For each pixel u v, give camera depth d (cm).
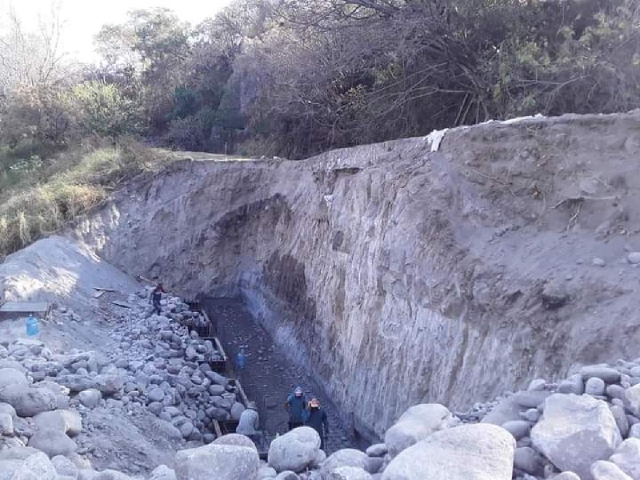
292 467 457
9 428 623
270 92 2436
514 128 923
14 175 2534
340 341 1265
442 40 1473
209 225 2172
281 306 1769
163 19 4597
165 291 1980
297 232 1809
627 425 425
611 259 725
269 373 1468
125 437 827
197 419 1124
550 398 446
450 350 852
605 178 790
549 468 395
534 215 862
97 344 1373
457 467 357
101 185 2166
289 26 2112
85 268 1809
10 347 1021
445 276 902
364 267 1179
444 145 1047
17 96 2994
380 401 1008
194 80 3800
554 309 714
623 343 617
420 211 1004
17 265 1572
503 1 1378
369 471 436
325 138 2208
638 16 1096
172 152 2422
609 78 1132
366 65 1775
